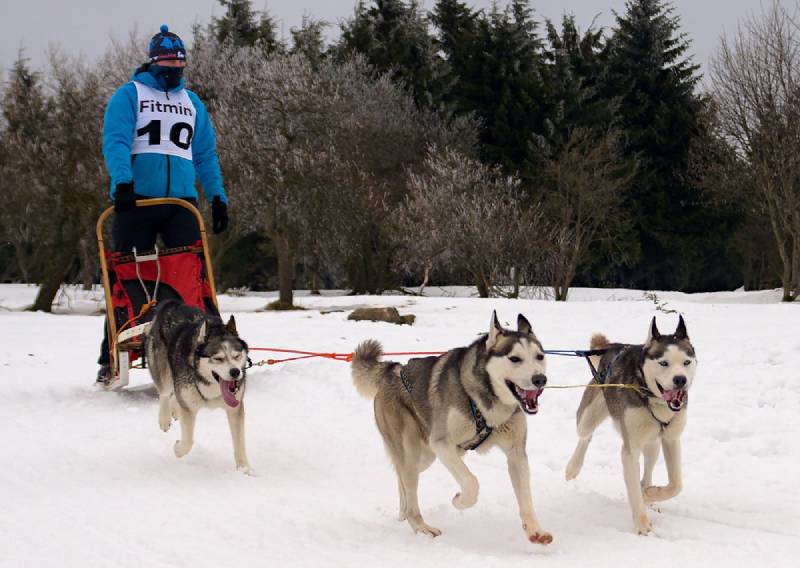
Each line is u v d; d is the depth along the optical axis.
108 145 9.23
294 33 42.72
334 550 5.19
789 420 8.04
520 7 44.34
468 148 38.09
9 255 49.72
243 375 7.24
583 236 36.22
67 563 4.75
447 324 18.92
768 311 17.36
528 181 38.00
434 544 5.33
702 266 44.75
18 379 11.12
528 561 4.93
